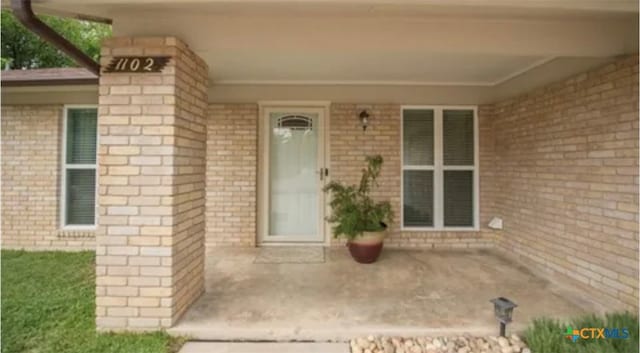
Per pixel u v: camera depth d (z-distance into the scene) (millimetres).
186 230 3055
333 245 5477
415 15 2959
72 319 2926
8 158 5207
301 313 3039
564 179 3859
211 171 5363
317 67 4508
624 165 3105
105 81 2787
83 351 2457
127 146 2773
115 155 2773
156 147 2770
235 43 2977
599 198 3377
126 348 2504
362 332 2732
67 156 5312
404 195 5492
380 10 2859
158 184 2766
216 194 5371
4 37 10242
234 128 5363
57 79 4918
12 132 5211
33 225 5234
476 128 5438
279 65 4406
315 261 4672
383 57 4066
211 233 5387
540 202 4285
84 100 5246
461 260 4730
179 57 2863
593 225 3447
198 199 3330
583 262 3570
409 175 5488
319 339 2729
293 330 2746
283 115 5602
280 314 3016
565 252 3834
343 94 5340
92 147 5344
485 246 5395
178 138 2861
